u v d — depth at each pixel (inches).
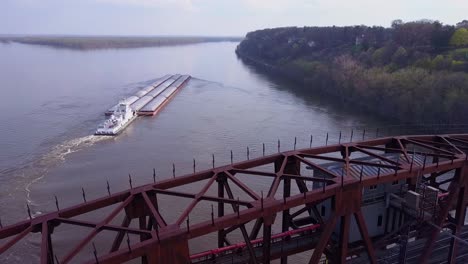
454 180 975.6
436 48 4842.5
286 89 5103.3
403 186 1054.4
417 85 3405.5
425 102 3171.8
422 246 1046.4
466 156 946.1
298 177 800.3
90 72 6771.7
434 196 981.2
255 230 901.2
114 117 3112.7
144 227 761.6
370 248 848.9
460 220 1031.6
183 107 4008.4
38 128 3011.8
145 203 727.1
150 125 3235.7
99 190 1932.8
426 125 3006.9
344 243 824.3
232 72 7194.9
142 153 2485.2
